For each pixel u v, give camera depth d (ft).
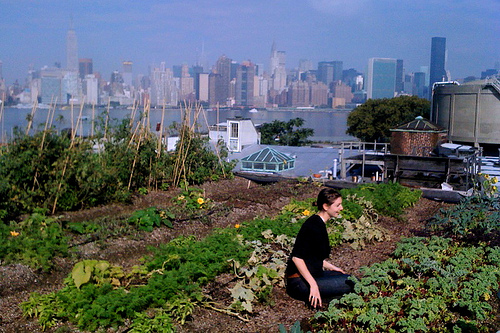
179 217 36.01
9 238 26.53
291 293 22.40
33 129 38.32
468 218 32.99
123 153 45.88
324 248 21.80
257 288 22.79
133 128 47.65
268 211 41.22
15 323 19.34
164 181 50.55
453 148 90.27
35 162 36.58
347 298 20.61
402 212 41.78
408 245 28.48
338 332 19.16
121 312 19.54
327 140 455.22
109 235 30.19
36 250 25.36
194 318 20.47
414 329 18.56
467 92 147.74
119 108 62.64
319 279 21.86
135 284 22.80
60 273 25.04
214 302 21.58
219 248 25.73
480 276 23.22
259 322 20.49
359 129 258.37
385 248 31.73
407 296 21.76
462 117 149.89
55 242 26.89
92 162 40.50
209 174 55.52
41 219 29.35
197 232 34.01
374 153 103.45
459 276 23.82
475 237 30.81
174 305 20.02
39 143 37.45
